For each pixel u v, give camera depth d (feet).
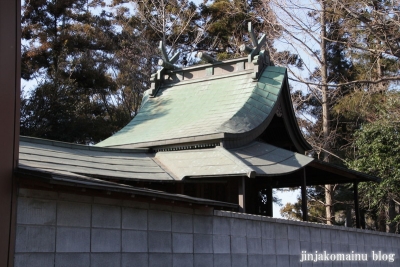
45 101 70.59
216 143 37.45
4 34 17.43
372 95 75.00
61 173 18.63
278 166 37.29
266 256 29.68
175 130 40.75
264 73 47.24
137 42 103.96
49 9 88.02
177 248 23.26
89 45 92.73
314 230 35.88
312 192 94.84
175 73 51.42
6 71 17.35
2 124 16.87
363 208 83.87
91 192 19.24
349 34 81.76
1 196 16.37
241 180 34.06
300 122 90.17
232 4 95.86
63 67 82.28
